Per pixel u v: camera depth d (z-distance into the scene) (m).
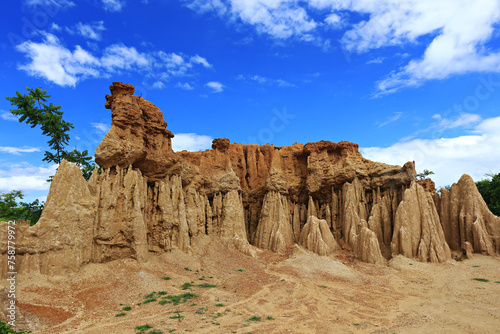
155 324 22.22
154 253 40.94
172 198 44.72
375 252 45.50
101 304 25.91
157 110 44.09
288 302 29.03
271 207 57.66
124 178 37.31
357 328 22.94
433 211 48.56
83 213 31.69
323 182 57.97
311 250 49.53
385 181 54.38
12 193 51.25
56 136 43.41
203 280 35.62
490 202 61.38
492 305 29.02
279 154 64.06
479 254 44.97
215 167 58.06
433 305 29.06
